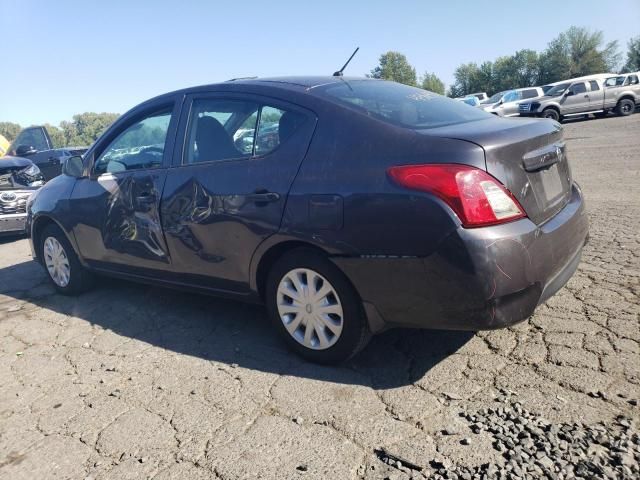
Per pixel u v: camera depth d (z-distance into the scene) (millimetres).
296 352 3334
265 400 2904
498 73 86562
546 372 2869
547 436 2350
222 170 3473
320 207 2932
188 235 3666
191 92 3922
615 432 2338
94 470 2463
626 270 4211
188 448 2553
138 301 4734
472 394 2756
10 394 3250
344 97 3281
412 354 3254
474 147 2605
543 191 2953
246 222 3277
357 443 2463
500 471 2170
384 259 2750
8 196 7938
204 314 4277
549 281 2803
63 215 4711
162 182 3850
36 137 13742
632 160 10234
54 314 4613
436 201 2578
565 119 28094
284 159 3184
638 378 2721
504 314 2609
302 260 3104
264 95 3461
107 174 4367
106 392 3160
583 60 77250
